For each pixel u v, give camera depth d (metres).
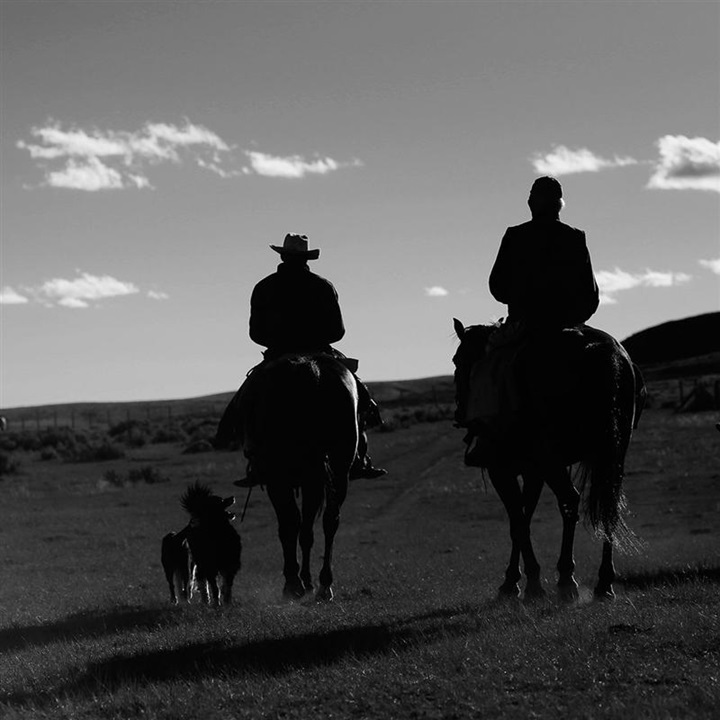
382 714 7.55
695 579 13.30
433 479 43.16
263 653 9.91
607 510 10.84
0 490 48.28
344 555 25.00
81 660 10.30
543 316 12.07
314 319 14.55
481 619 10.78
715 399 66.00
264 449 13.23
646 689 7.57
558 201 12.31
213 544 14.32
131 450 67.94
